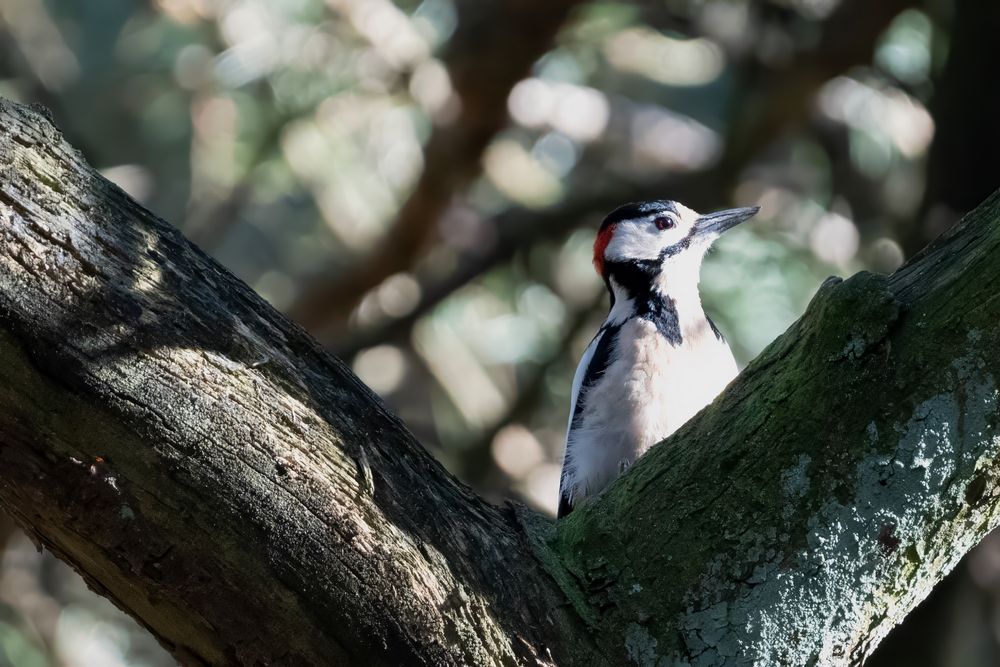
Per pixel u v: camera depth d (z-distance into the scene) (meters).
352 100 13.78
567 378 14.05
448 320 14.73
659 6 13.80
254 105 14.33
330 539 4.58
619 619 4.96
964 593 11.27
